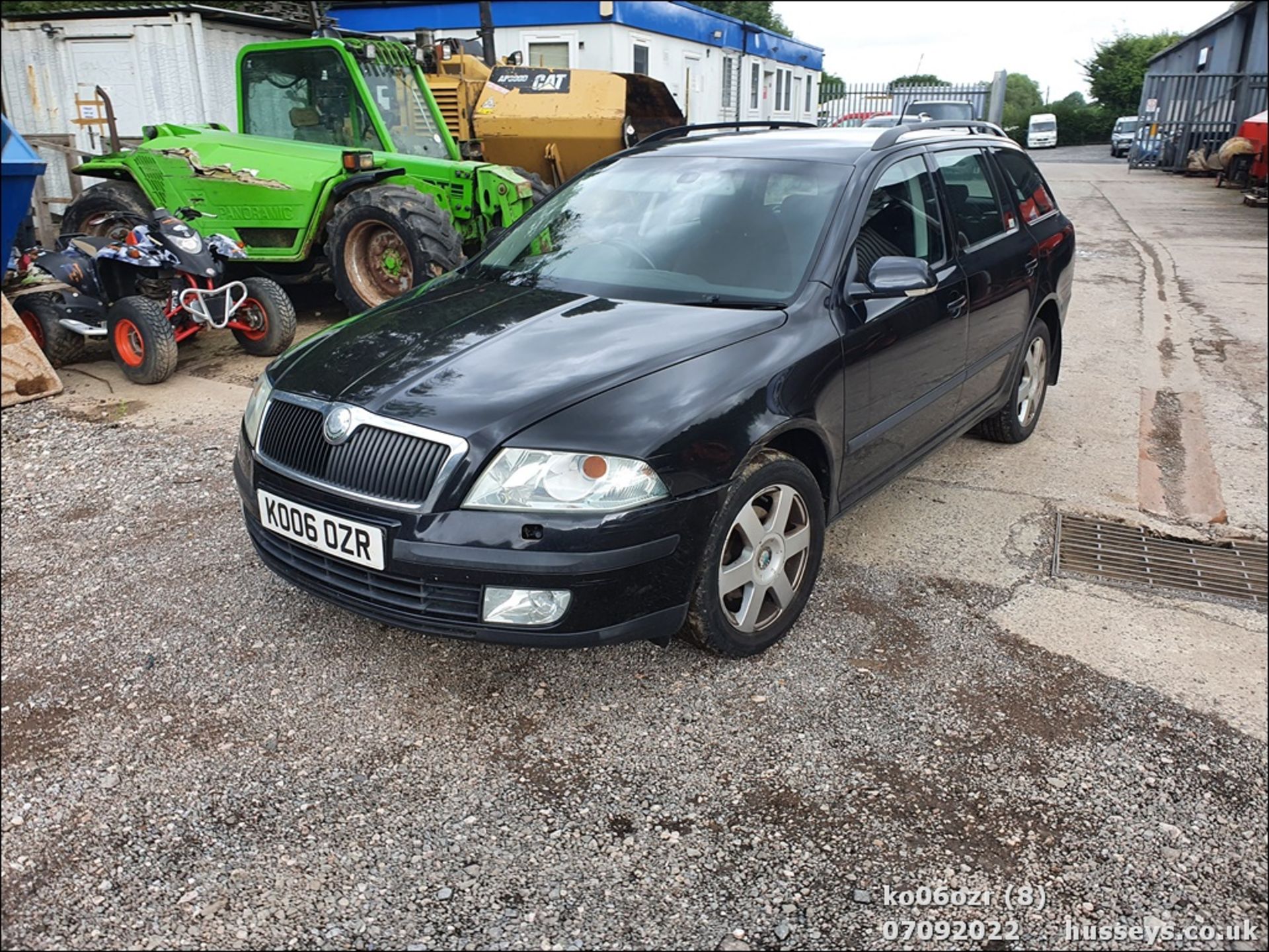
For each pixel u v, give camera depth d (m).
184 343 8.05
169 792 2.79
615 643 2.95
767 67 23.41
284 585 3.94
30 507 4.78
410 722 3.09
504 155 10.26
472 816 2.69
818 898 2.43
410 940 2.30
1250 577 4.18
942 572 4.12
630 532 2.84
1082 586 4.04
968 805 2.75
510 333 3.42
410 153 8.94
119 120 12.62
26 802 2.75
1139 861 2.56
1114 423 6.13
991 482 5.14
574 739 3.00
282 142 8.39
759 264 3.77
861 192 3.95
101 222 9.26
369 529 2.92
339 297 8.17
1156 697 3.27
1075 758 2.96
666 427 2.94
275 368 3.54
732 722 3.09
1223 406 6.49
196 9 11.92
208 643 3.53
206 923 2.35
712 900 2.42
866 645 3.54
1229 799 2.79
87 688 3.27
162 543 4.34
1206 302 9.70
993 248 4.83
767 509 3.35
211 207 8.33
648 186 4.32
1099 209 17.62
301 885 2.46
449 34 17.12
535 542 2.80
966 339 4.48
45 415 6.22
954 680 3.34
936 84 34.91
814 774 2.86
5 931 2.33
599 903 2.41
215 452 5.46
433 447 2.88
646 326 3.42
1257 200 17.92
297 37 13.19
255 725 3.08
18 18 12.48
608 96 9.89
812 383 3.39
